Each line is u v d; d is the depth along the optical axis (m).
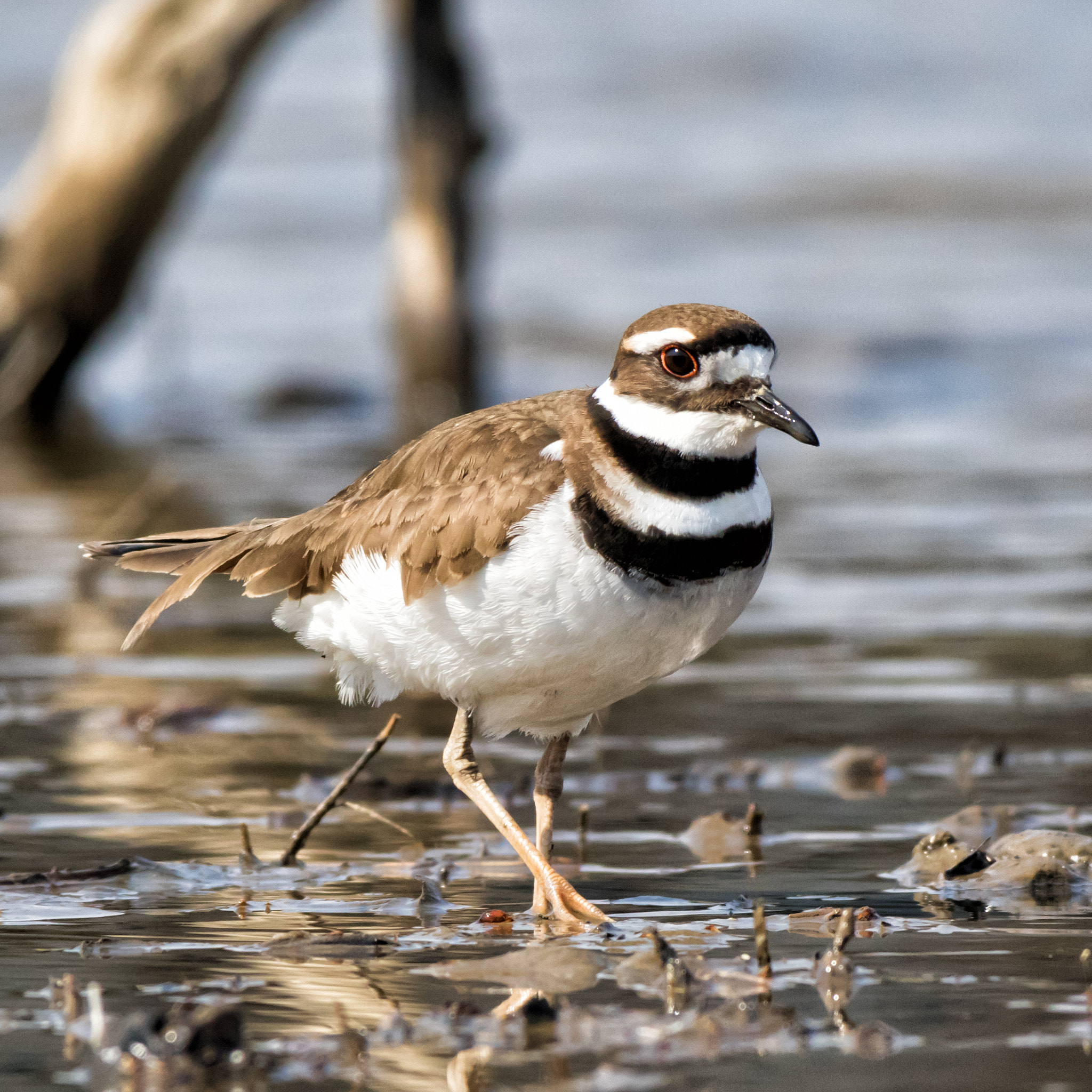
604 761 10.27
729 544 7.68
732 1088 5.64
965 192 44.72
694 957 6.93
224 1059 5.89
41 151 23.50
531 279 35.72
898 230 41.00
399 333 24.69
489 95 55.59
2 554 15.84
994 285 34.84
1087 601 13.95
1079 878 8.02
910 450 21.25
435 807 9.51
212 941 7.19
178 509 17.06
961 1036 6.06
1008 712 11.11
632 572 7.62
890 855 8.49
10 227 23.11
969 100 56.94
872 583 14.68
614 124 54.28
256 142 52.03
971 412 24.20
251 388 26.89
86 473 19.83
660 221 42.06
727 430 7.63
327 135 52.81
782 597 14.32
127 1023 6.01
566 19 65.00
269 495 17.84
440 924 7.46
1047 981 6.62
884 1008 6.34
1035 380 26.66
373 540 8.05
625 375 7.77
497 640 7.80
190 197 24.84
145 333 30.89
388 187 46.09
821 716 11.13
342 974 6.77
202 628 13.69
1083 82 58.53
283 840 8.78
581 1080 5.71
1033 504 17.75
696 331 7.62
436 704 11.77
